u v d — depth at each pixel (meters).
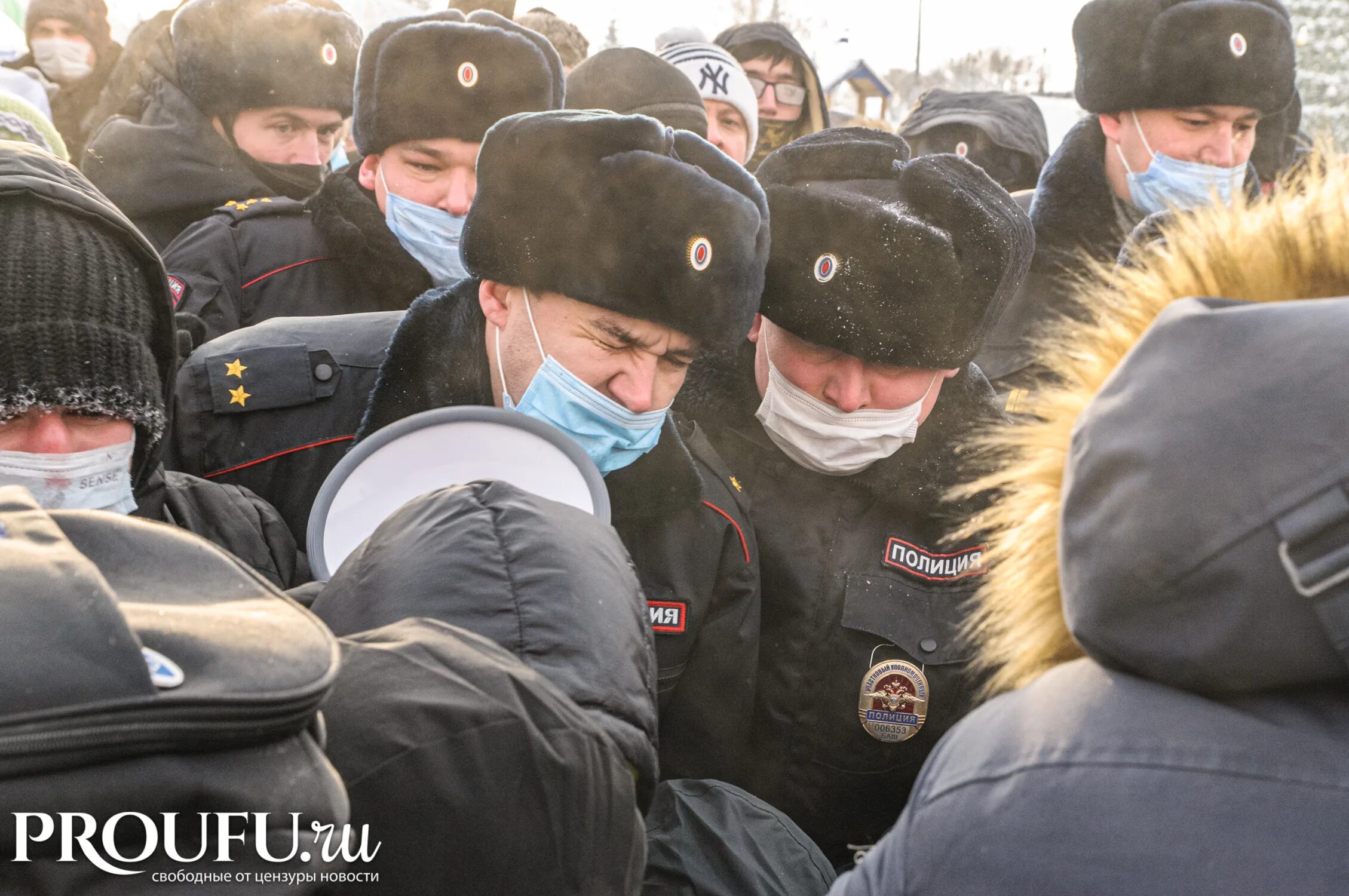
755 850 1.50
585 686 0.85
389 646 0.80
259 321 2.59
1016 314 2.85
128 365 1.31
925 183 1.75
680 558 1.71
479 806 0.74
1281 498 0.66
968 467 1.90
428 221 2.47
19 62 4.26
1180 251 0.88
